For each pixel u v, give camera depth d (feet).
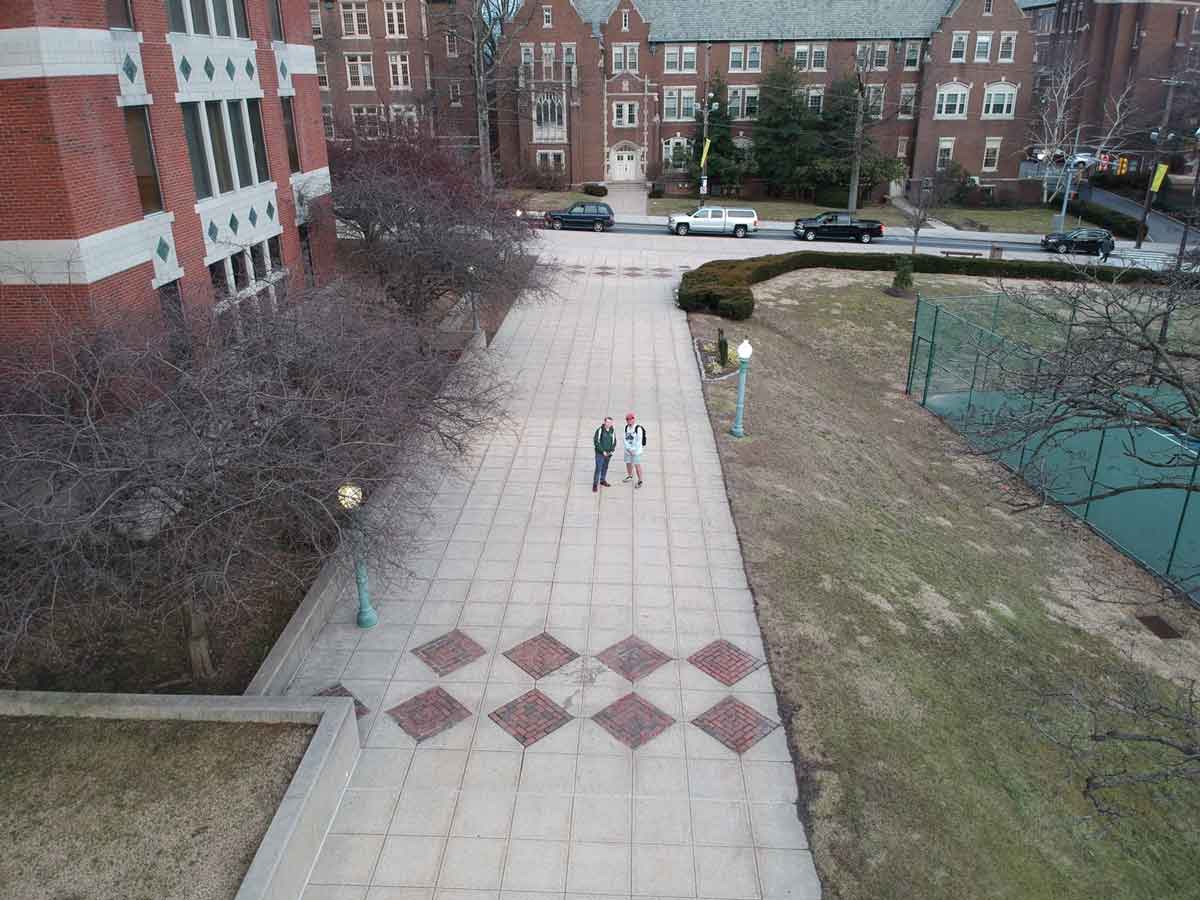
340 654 36.50
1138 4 203.41
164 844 24.64
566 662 36.45
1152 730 36.86
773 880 26.84
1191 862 30.73
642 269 114.83
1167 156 204.33
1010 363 66.54
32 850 24.32
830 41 188.14
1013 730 35.37
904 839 28.60
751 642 37.99
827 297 108.88
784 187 190.19
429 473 48.06
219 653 35.24
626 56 189.16
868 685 35.91
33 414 27.35
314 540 29.58
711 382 70.79
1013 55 185.16
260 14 60.08
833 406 73.82
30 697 29.32
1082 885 28.43
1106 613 47.85
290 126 67.77
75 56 39.58
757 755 31.71
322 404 30.96
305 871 26.11
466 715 33.30
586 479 52.95
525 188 188.14
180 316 36.60
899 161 187.42
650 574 42.91
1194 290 38.01
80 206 40.19
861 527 50.57
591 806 29.30
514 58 181.88
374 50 172.04
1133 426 31.58
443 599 40.55
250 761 27.73
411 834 28.02
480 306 81.25
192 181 50.55
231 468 26.99
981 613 43.93
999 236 158.51
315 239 71.15
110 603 29.09
